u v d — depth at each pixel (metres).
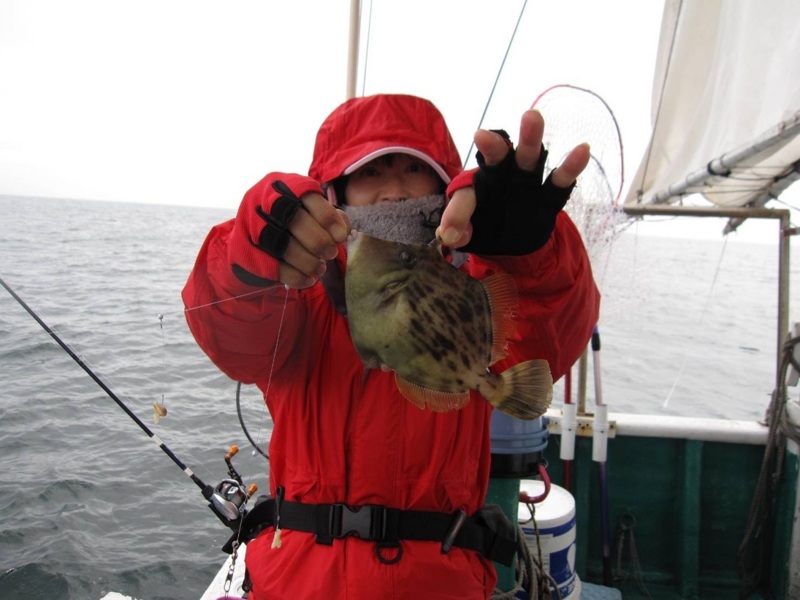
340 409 1.56
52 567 3.97
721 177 3.78
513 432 2.31
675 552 3.55
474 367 1.35
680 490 3.53
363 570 1.46
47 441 5.05
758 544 3.42
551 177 1.32
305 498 1.56
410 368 1.34
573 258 1.56
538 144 1.28
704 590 3.46
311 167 1.83
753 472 3.56
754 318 24.75
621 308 3.47
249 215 1.26
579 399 3.74
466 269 1.77
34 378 5.86
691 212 3.52
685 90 4.34
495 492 2.31
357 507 1.52
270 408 1.74
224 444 4.27
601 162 2.94
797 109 2.87
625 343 17.52
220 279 1.35
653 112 4.75
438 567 1.49
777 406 3.33
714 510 3.57
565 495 2.86
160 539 4.24
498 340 1.39
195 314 1.43
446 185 1.74
